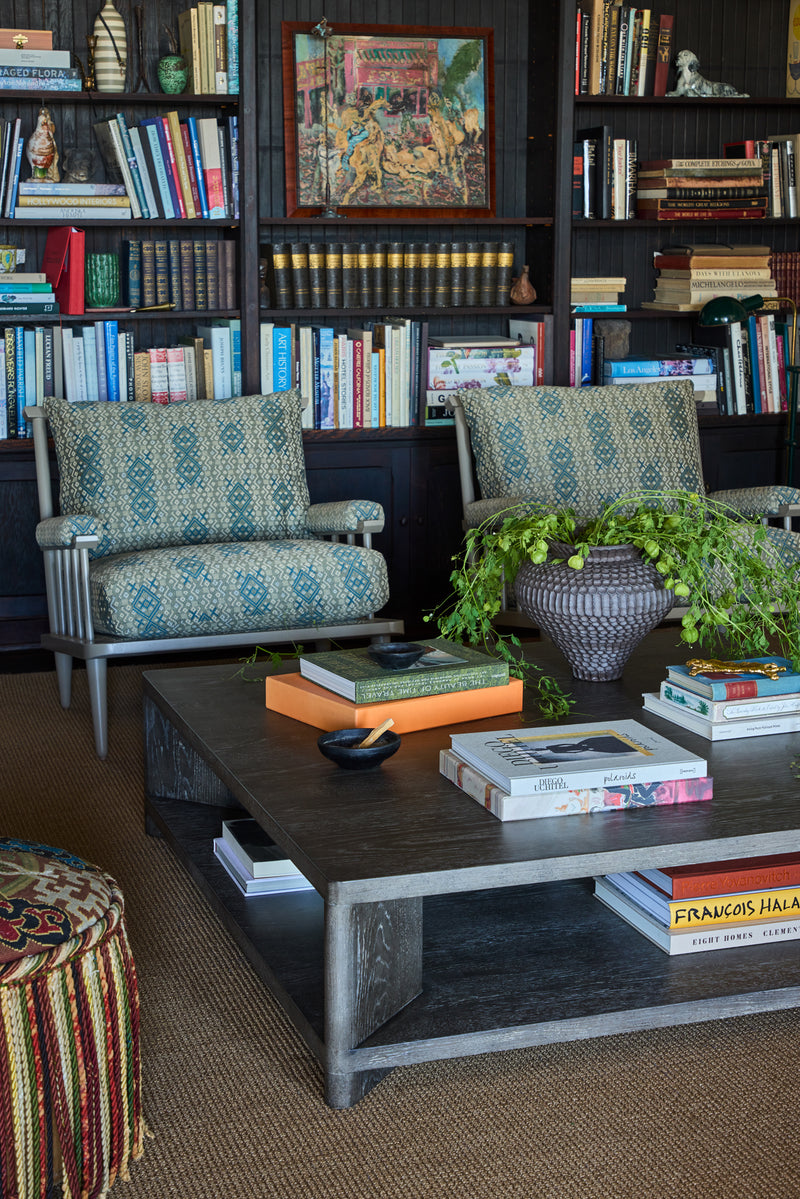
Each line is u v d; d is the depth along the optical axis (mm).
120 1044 1404
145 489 3334
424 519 4266
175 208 3930
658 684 2227
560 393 3643
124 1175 1436
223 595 2984
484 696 2012
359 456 4160
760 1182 1449
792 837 1582
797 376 4484
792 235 4805
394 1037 1557
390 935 1584
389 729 1854
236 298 4066
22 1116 1284
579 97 4199
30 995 1286
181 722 2029
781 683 1965
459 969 1725
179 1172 1468
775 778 1764
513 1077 1668
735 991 1659
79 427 3332
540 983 1686
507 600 3312
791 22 4621
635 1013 1613
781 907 1809
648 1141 1526
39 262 4082
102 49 3826
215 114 4082
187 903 2197
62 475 3350
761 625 2201
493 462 3537
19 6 3906
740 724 1936
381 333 4172
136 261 3932
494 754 1709
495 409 3561
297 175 4188
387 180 4262
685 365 4430
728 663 2062
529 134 4414
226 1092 1629
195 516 3367
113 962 1386
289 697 2031
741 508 3375
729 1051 1733
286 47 4129
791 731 1969
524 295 4301
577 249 4574
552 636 2207
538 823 1603
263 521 3428
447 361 4223
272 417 3510
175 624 2965
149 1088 1636
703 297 4379
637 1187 1439
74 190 3807
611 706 2084
